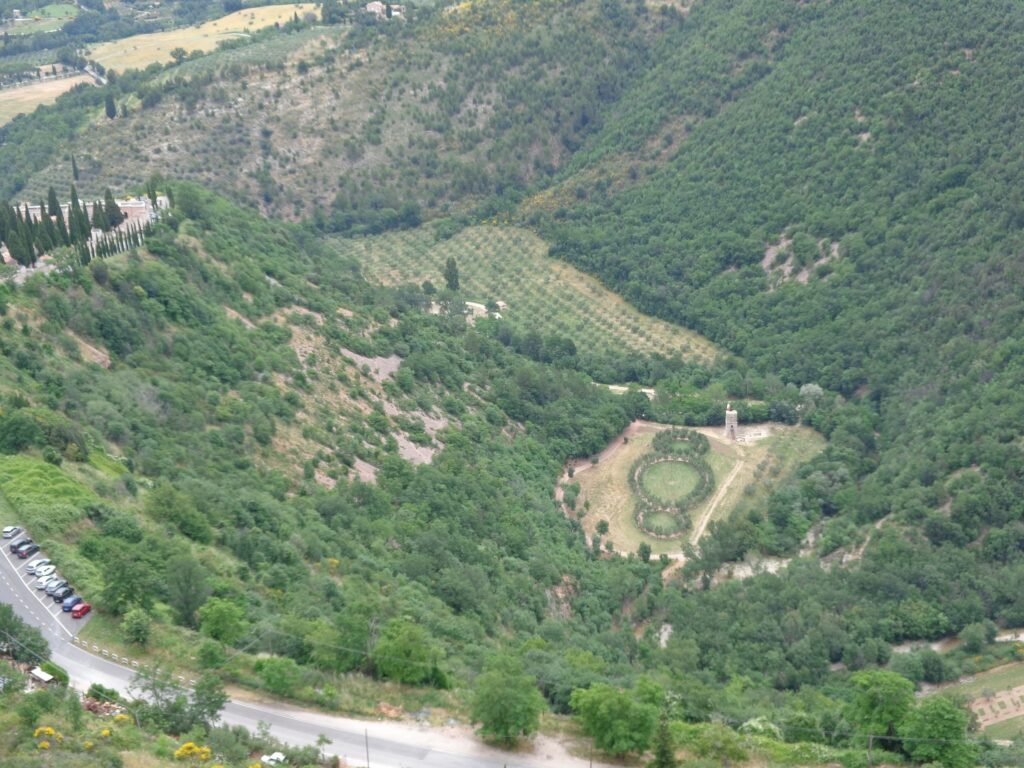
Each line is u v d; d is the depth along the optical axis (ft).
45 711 341.41
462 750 369.30
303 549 513.04
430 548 566.77
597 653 534.78
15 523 449.89
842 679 550.77
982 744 412.57
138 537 456.86
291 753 349.20
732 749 383.45
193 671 385.70
